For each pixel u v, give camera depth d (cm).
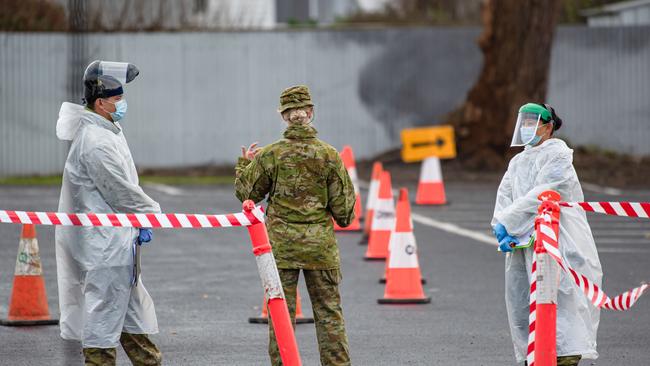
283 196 1725
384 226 3341
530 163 1808
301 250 1716
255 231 1520
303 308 2581
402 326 2377
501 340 2231
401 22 8156
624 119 6694
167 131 6538
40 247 3509
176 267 3169
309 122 1759
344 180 1744
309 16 9244
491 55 6144
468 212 4516
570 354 1717
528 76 6078
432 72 6688
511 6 6056
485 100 6162
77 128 1722
